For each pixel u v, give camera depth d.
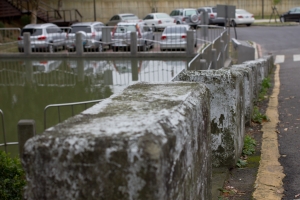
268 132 7.04
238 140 5.37
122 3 55.09
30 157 1.90
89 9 54.28
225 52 23.42
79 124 2.06
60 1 52.62
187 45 26.98
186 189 2.31
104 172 1.83
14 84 20.12
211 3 56.25
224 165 5.12
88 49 31.31
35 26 30.53
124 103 2.51
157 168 1.79
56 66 25.73
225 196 4.39
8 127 13.19
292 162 5.45
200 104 2.81
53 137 1.90
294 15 48.56
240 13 46.03
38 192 1.91
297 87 12.68
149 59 27.62
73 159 1.85
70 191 1.88
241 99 5.61
